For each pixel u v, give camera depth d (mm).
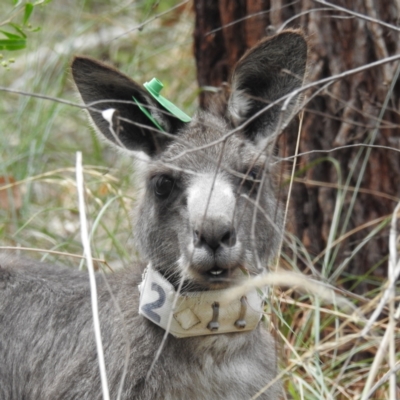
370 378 7773
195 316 9258
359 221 12281
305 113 12172
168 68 17047
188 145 8898
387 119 11922
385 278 12094
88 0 18312
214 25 13117
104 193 13648
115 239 12672
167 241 9445
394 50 11719
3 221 13555
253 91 9961
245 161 9398
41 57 17328
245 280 9031
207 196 8898
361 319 9180
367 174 12133
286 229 12281
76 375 9695
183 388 9539
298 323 11617
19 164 14625
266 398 9922
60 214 14242
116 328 9664
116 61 17172
